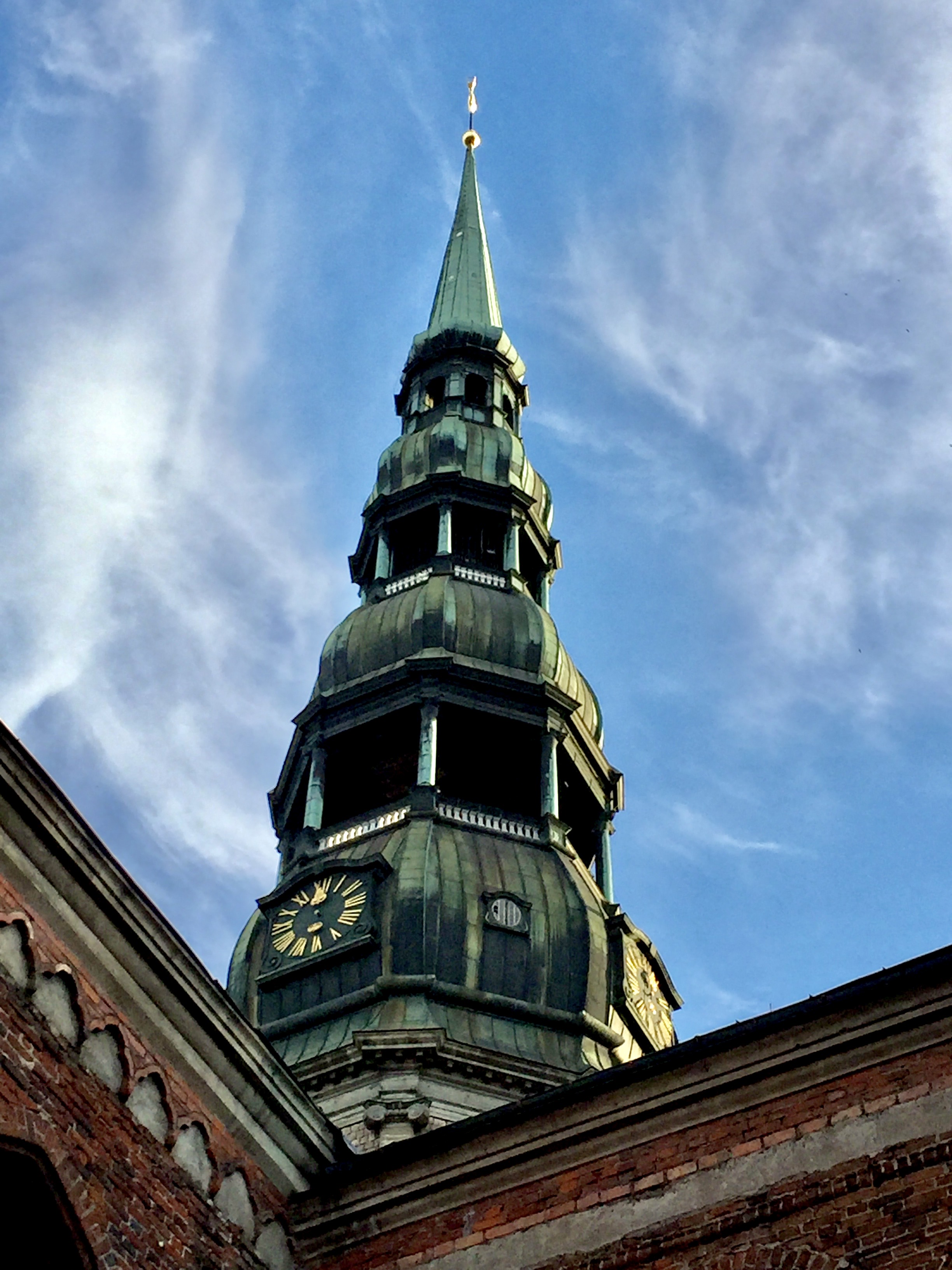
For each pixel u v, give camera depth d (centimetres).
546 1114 2128
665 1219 1991
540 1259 2036
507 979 4372
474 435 5731
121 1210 1928
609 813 5175
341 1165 2220
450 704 4891
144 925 2042
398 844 4606
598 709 5359
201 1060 2117
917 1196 1872
